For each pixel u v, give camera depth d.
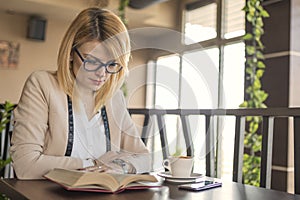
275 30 2.94
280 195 0.89
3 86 4.79
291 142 2.75
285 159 2.76
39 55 4.99
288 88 2.80
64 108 1.14
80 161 1.08
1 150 1.93
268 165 1.30
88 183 0.83
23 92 1.17
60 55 1.12
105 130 1.16
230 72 3.40
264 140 1.30
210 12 4.11
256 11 3.04
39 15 4.86
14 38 4.87
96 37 0.95
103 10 1.03
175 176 1.05
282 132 2.79
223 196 0.86
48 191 0.84
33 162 1.03
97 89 1.05
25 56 4.92
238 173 1.39
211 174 1.30
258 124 2.90
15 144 1.09
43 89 1.14
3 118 1.81
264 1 3.06
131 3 4.04
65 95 1.16
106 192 0.84
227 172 2.97
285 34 2.86
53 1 4.32
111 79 1.06
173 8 4.45
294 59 2.83
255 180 2.80
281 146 2.79
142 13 4.27
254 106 2.98
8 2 4.37
